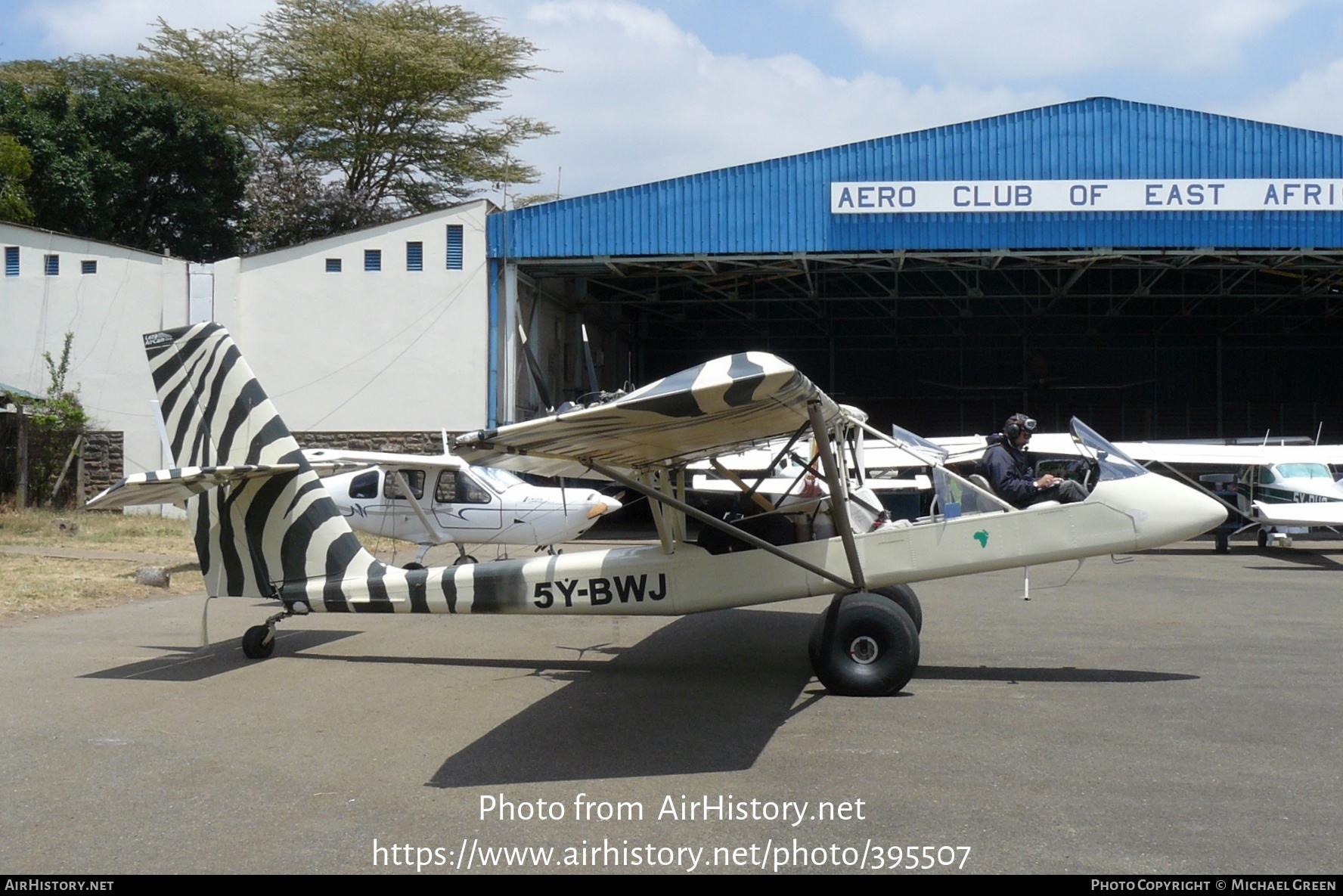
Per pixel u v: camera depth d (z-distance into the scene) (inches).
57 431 900.6
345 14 1582.2
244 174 1455.5
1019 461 307.0
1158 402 1389.0
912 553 289.3
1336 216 812.6
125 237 1373.0
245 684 291.9
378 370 884.0
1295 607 435.5
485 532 574.6
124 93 1368.1
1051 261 944.9
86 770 209.9
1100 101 822.5
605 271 941.8
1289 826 171.0
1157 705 256.2
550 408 332.2
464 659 327.3
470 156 1624.0
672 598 300.5
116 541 684.1
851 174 844.6
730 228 858.1
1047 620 399.2
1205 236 816.9
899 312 1348.4
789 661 321.7
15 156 1178.6
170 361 341.7
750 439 293.6
